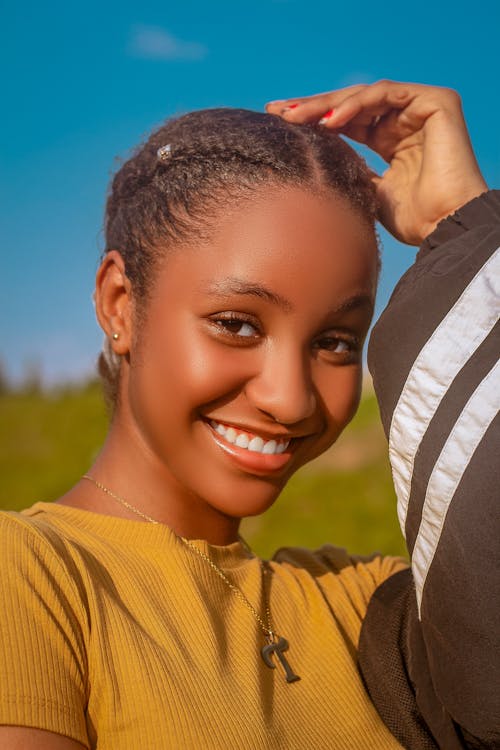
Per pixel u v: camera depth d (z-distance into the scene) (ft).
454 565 4.24
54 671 3.87
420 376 4.41
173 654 4.32
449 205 5.69
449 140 5.73
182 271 4.76
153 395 4.88
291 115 5.48
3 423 18.38
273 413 4.69
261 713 4.39
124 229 5.16
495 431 4.18
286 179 4.83
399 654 5.01
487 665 4.22
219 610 4.76
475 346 4.34
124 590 4.49
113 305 5.17
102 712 4.05
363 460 15.55
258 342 4.73
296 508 14.25
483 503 4.15
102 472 5.22
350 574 5.90
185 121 5.22
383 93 5.76
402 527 4.71
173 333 4.77
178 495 5.09
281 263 4.66
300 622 5.16
